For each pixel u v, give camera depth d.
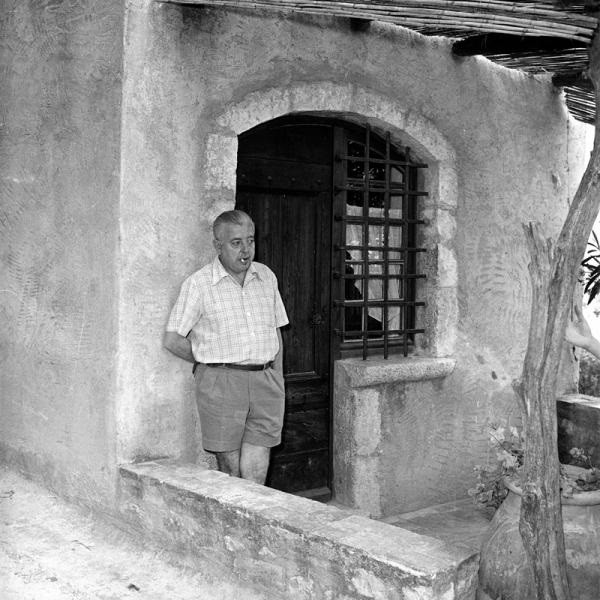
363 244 5.12
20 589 3.42
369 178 5.20
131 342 4.04
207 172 4.26
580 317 3.13
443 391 5.46
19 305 4.77
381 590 2.91
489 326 5.71
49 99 4.44
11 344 4.84
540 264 2.95
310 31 4.62
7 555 3.77
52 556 3.78
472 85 5.46
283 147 4.84
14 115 4.75
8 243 4.84
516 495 3.36
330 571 3.08
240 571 3.43
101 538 4.00
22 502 4.43
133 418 4.07
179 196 4.16
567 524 3.27
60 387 4.43
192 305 4.03
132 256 4.01
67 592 3.41
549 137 6.05
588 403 5.88
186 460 4.29
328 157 5.04
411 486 5.34
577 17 3.20
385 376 5.00
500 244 5.75
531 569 3.16
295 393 4.96
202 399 4.12
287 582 3.24
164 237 4.12
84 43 4.17
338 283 5.11
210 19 4.21
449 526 5.09
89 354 4.19
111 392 4.04
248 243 4.02
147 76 4.00
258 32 4.40
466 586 2.95
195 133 4.21
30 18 4.58
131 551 3.84
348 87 4.80
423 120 5.22
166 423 4.20
